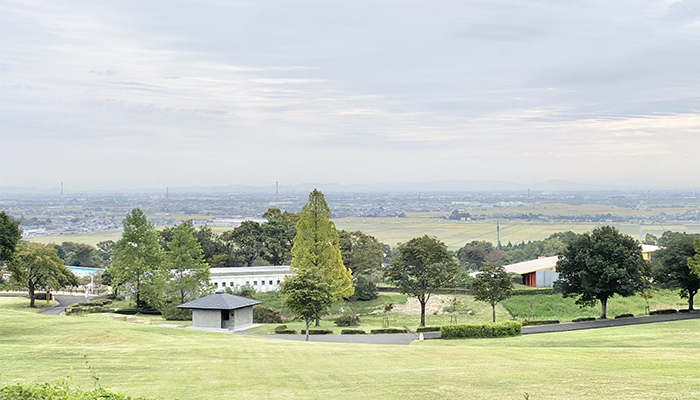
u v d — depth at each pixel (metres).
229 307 59.12
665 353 30.14
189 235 77.12
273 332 55.78
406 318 71.25
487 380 21.66
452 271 63.84
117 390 20.56
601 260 59.34
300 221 67.44
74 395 15.06
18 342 37.09
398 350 34.31
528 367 25.16
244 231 109.38
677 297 74.31
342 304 80.25
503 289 59.75
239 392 20.48
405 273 62.78
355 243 97.56
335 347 36.66
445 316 71.62
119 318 68.31
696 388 18.52
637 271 59.97
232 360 29.19
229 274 94.12
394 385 21.22
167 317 69.31
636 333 44.62
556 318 67.00
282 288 50.53
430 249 62.59
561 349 34.12
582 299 63.66
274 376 23.98
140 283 76.00
